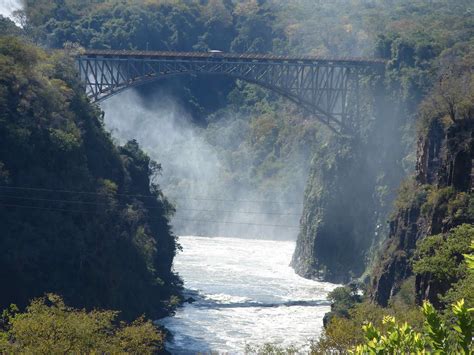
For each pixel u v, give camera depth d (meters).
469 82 131.50
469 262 31.59
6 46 133.75
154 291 135.62
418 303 93.75
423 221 117.62
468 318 31.47
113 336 82.12
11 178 117.88
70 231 119.25
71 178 125.81
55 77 145.25
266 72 175.38
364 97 188.38
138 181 153.38
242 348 116.12
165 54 168.25
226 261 199.00
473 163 102.50
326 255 187.38
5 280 110.00
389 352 32.09
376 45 195.75
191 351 114.19
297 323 133.50
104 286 120.25
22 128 121.06
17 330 71.62
